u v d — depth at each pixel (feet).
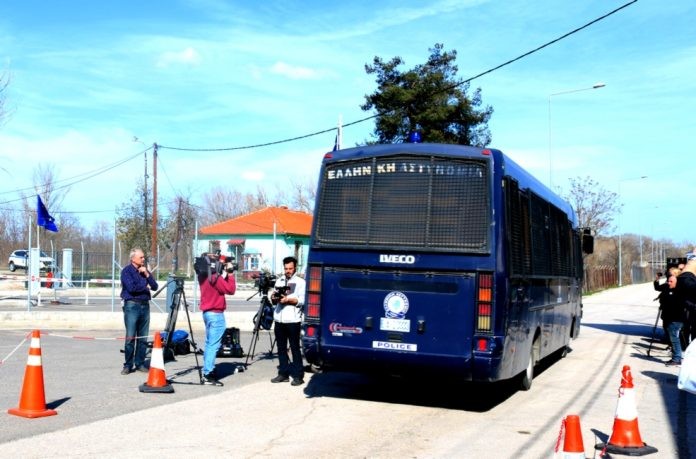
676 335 48.39
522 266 32.73
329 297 31.04
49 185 171.53
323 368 31.83
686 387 26.86
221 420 27.45
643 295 177.99
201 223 262.67
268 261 189.88
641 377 43.04
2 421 26.13
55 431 24.68
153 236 139.44
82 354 45.75
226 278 35.60
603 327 84.23
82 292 112.98
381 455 23.04
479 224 29.35
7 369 38.55
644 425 29.30
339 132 70.08
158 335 33.24
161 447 23.04
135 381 35.60
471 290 28.99
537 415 30.58
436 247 29.60
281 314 36.35
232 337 45.96
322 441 24.67
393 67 113.70
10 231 186.80
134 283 37.96
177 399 31.32
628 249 313.12
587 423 29.27
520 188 33.37
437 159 30.45
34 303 90.74
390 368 30.19
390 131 111.65
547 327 40.91
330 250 31.19
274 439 24.70
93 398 30.96
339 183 31.71
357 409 30.66
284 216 204.85
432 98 110.32
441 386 37.99
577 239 56.18
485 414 30.58
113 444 23.22
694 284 46.29
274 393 33.78
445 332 29.14
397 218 30.42
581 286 58.95
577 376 43.24
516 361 32.07
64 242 172.45
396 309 29.91
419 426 27.71
